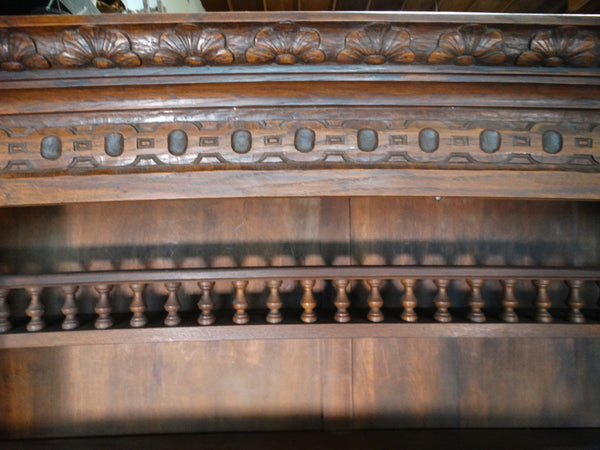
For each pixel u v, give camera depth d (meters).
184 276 1.14
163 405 1.33
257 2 1.77
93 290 1.33
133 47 0.94
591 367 1.34
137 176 1.03
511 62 0.98
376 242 1.35
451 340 1.35
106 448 1.23
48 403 1.30
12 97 1.01
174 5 1.86
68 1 1.33
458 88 1.02
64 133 1.03
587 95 1.03
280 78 0.99
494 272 1.16
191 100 1.03
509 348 1.35
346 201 1.35
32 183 1.02
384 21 0.92
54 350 1.30
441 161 1.04
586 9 1.56
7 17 0.90
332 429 1.34
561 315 1.26
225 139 1.04
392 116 1.05
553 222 1.35
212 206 1.34
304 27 0.93
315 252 1.34
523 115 1.06
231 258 1.33
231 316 1.26
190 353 1.33
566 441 1.25
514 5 1.64
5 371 1.29
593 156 1.05
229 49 0.95
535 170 1.04
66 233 1.31
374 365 1.35
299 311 1.32
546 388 1.34
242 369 1.34
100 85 0.98
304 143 1.04
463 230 1.35
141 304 1.17
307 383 1.35
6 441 1.27
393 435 1.30
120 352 1.32
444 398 1.35
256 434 1.31
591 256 1.34
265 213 1.34
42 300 1.31
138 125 1.04
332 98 1.04
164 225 1.33
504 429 1.33
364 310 1.33
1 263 1.29
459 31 0.94
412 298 1.18
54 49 0.94
